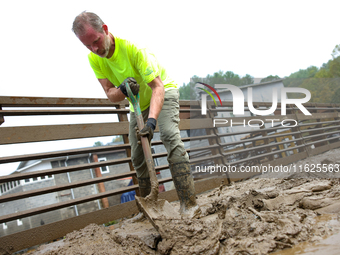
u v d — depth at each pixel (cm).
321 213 181
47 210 243
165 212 178
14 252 222
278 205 198
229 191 310
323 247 134
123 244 172
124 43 198
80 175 1616
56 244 188
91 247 171
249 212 187
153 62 196
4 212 1589
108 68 221
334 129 496
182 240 151
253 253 140
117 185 1650
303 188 222
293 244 144
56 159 1623
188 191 200
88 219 260
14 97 264
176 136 202
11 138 249
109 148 295
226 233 161
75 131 282
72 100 298
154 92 193
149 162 179
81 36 183
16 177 234
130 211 285
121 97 213
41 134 263
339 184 232
